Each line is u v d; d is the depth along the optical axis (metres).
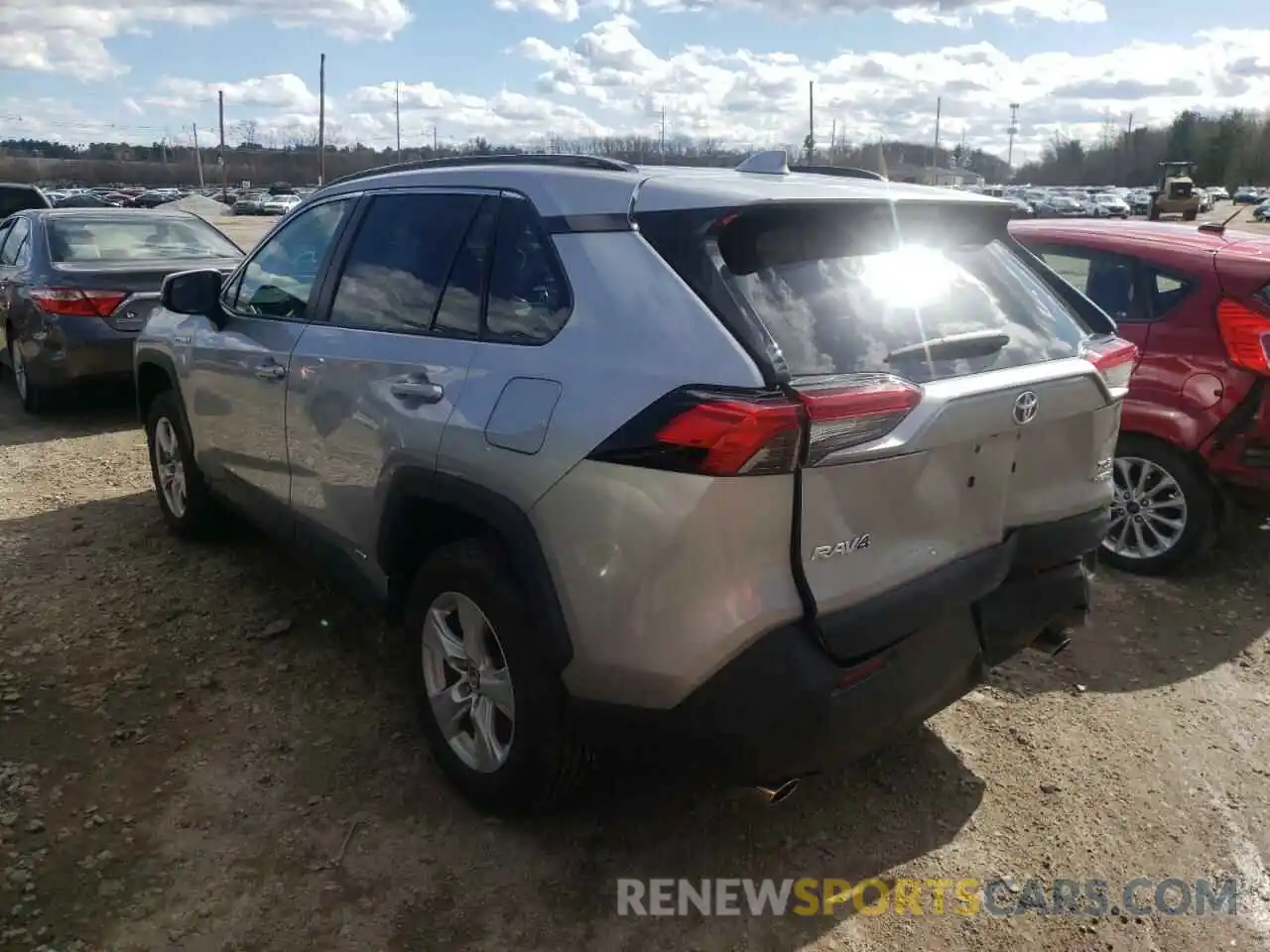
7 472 6.52
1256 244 5.06
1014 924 2.74
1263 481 4.69
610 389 2.54
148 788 3.20
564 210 2.89
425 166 3.62
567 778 2.88
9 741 3.43
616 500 2.49
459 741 3.17
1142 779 3.38
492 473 2.78
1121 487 5.12
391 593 3.43
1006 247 3.30
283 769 3.32
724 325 2.45
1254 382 4.64
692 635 2.43
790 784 2.62
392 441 3.17
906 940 2.67
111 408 8.53
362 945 2.61
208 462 4.63
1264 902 2.83
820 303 2.58
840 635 2.46
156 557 5.03
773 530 2.38
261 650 4.11
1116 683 4.01
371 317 3.50
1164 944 2.68
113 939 2.59
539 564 2.68
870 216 2.80
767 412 2.31
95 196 54.50
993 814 3.18
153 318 5.30
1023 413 2.77
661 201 2.69
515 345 2.87
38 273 7.66
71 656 4.02
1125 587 4.95
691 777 2.61
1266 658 4.23
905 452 2.51
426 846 2.97
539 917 2.71
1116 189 84.88
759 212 2.60
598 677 2.60
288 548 4.08
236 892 2.77
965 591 2.71
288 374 3.79
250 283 4.36
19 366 8.17
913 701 2.63
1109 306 5.12
